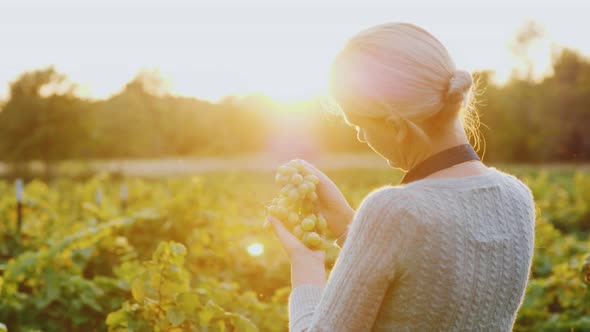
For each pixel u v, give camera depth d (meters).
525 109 56.78
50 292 3.47
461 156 1.26
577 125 57.44
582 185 12.45
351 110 1.29
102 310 3.40
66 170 33.06
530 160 53.41
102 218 5.92
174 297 2.50
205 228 4.60
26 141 33.84
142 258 4.40
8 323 3.43
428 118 1.24
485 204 1.21
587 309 3.63
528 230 1.29
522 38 63.62
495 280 1.20
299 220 1.48
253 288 4.69
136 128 54.84
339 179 25.39
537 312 3.70
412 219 1.14
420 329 1.16
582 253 5.79
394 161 1.34
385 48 1.23
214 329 2.56
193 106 79.06
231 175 15.91
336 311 1.18
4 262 5.33
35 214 7.03
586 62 69.75
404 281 1.15
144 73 79.31
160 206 4.79
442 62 1.23
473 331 1.21
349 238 1.21
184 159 68.50
